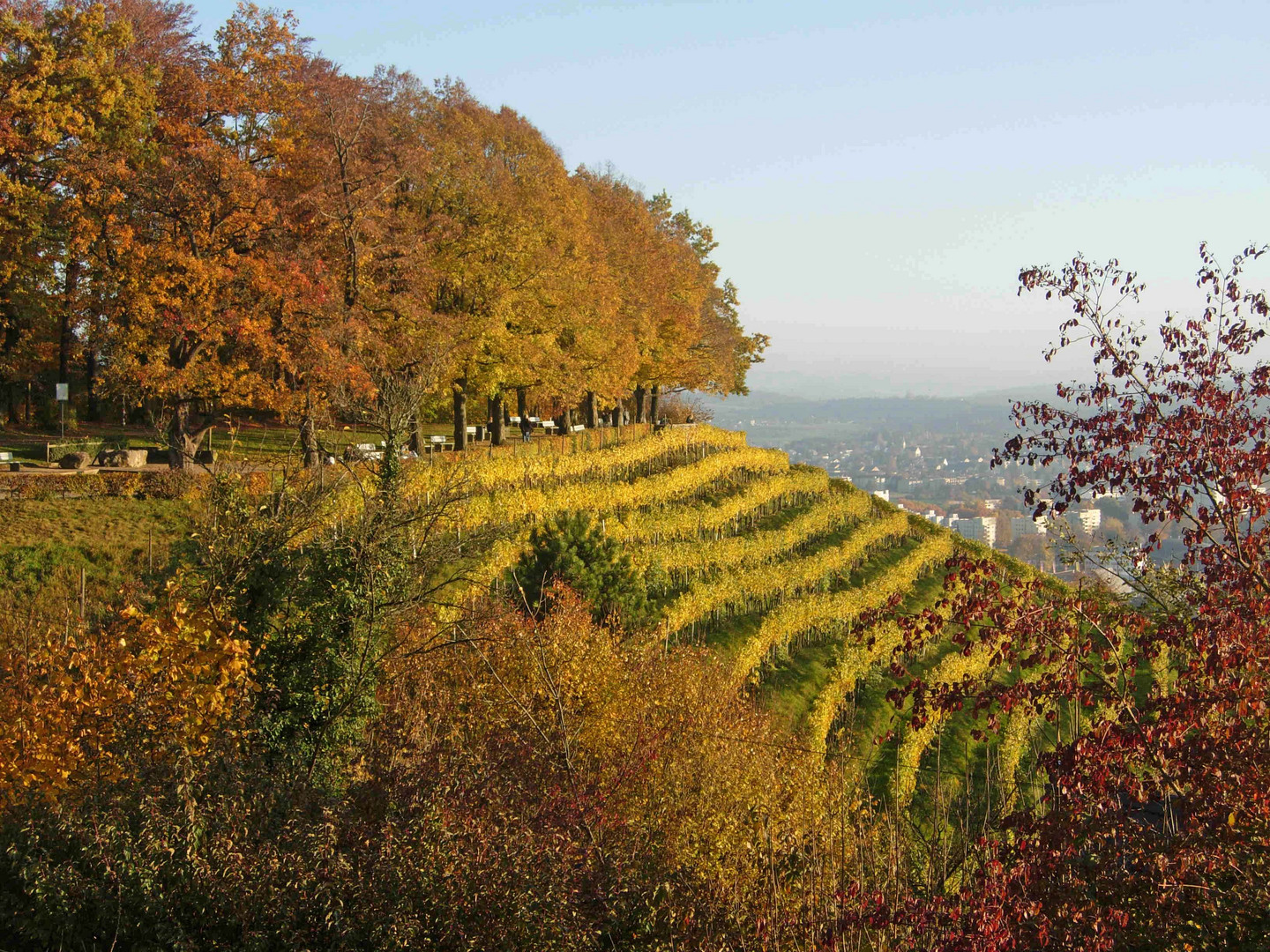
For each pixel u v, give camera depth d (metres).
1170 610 9.01
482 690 14.22
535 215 37.91
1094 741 7.93
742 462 47.25
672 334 53.91
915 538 49.19
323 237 30.83
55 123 29.78
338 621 13.56
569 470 37.19
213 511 13.89
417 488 23.22
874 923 9.38
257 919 8.72
